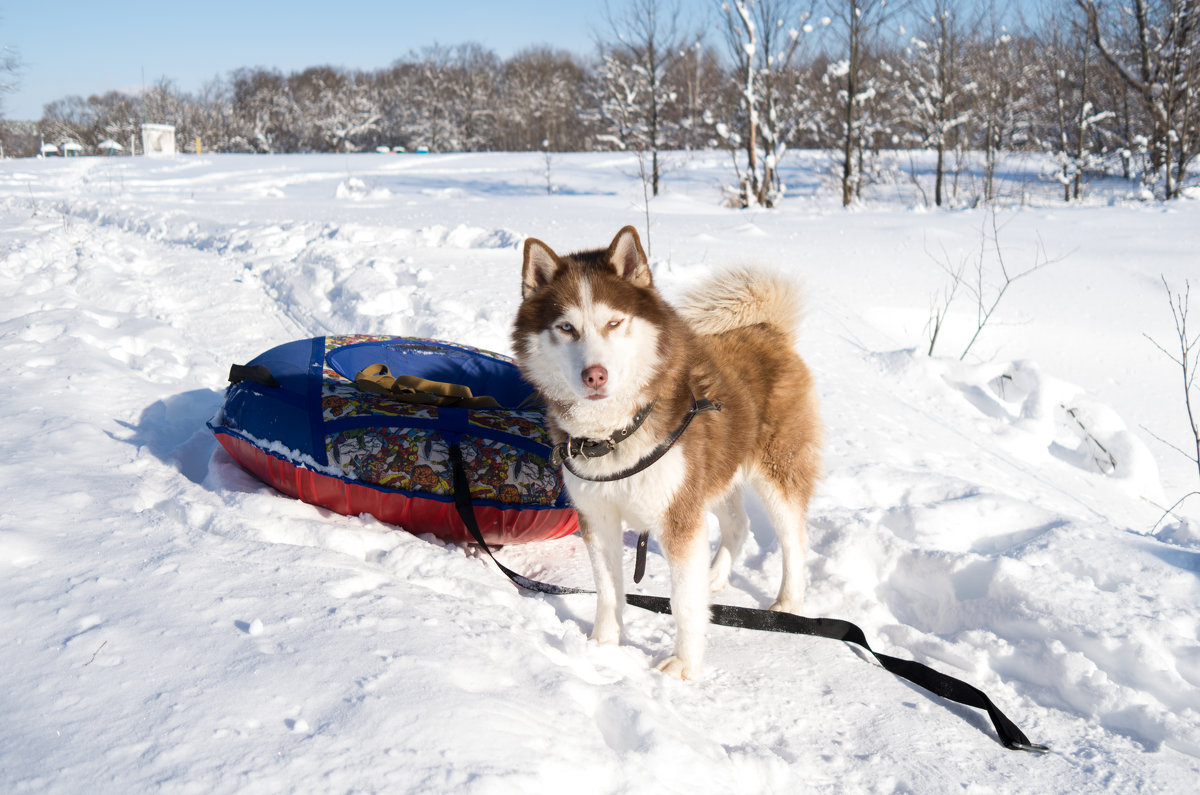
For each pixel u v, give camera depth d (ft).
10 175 99.96
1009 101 93.86
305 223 43.83
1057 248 41.68
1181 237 43.34
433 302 25.80
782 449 11.98
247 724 6.10
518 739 6.48
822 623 10.93
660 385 9.82
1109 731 9.23
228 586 8.36
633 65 97.14
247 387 12.85
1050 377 24.43
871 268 38.68
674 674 9.71
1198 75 79.82
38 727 5.86
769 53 80.33
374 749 5.99
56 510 9.93
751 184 81.92
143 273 31.48
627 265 10.21
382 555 10.93
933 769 8.27
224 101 263.08
